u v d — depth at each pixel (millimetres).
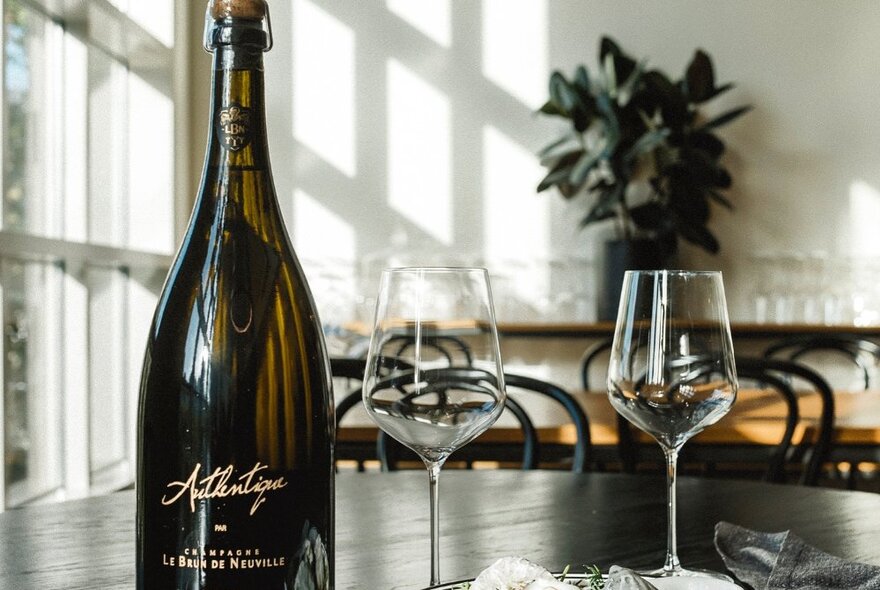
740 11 5078
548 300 5008
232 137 570
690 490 1302
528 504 1208
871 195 5047
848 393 3047
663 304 781
